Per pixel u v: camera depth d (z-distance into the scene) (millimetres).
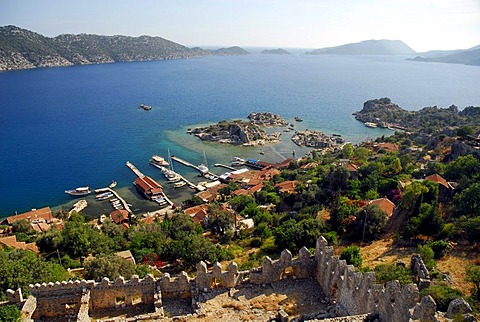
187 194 144375
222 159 185375
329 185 110062
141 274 53906
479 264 48875
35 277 46750
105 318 38344
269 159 186750
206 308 37438
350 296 33969
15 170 165000
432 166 103750
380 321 28406
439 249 53062
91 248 75000
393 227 71438
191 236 69438
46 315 38844
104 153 189875
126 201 137125
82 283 39000
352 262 52906
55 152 190125
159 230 92062
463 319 24375
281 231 70062
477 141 116000
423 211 69500
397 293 26625
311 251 60531
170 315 37750
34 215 119312
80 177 158625
